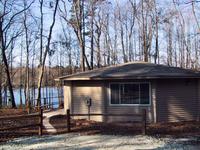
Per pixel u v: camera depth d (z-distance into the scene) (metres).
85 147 14.37
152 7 47.28
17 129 17.94
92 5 43.00
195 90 21.81
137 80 21.59
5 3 37.44
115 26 53.03
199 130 18.47
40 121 17.42
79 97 22.98
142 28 47.81
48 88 63.12
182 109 21.66
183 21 50.12
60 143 15.29
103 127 19.58
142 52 49.09
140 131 18.27
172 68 22.58
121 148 14.06
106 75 21.56
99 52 48.72
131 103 21.77
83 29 43.22
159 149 13.84
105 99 22.20
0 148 14.30
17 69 59.28
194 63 52.31
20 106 37.41
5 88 47.25
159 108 21.42
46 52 37.12
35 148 14.27
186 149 13.79
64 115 23.73
